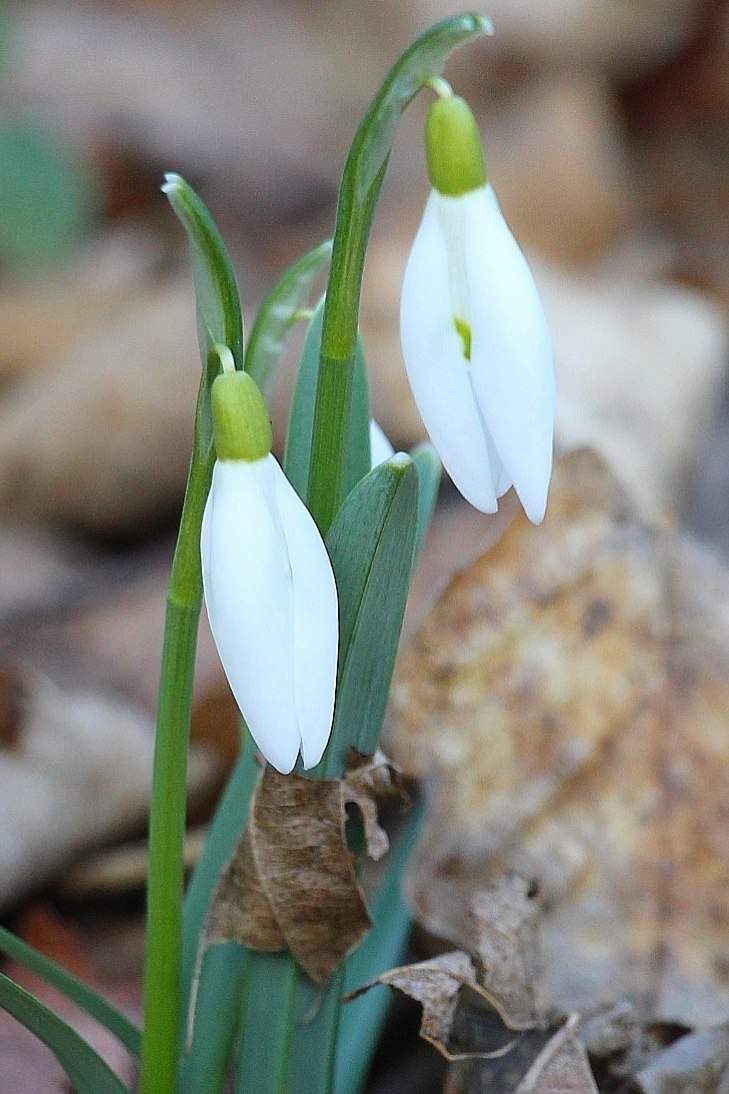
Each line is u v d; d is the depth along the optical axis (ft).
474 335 0.84
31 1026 0.90
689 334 2.05
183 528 0.87
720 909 1.09
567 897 1.09
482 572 1.13
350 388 0.88
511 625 1.13
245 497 0.83
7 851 1.13
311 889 0.92
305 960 0.93
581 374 1.90
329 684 0.84
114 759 1.19
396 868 1.01
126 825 1.20
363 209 0.85
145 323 1.97
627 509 1.15
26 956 0.92
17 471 1.86
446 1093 1.00
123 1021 0.94
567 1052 0.99
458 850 1.09
